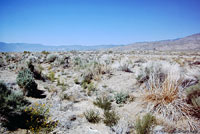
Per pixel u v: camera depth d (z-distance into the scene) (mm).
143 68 8188
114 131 3719
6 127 3385
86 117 4324
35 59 15383
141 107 5055
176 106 4582
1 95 3773
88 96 6270
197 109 4312
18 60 14656
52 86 7148
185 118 4172
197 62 16828
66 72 11031
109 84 7945
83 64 12320
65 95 5836
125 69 11133
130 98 5805
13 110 3688
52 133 3453
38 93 6145
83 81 8195
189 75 6848
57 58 15023
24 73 6262
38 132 3283
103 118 4410
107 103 5184
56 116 4254
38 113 4059
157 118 4168
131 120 4211
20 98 4336
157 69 7180
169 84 5281
